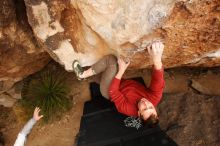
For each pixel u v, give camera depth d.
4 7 4.45
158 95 4.49
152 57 4.30
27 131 4.77
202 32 4.15
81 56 4.68
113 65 4.54
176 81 6.06
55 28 4.36
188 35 4.18
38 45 5.12
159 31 4.02
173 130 5.53
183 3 3.68
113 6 3.81
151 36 4.08
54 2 4.09
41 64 5.89
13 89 6.27
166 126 5.62
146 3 3.71
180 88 6.00
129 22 3.90
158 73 4.29
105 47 4.46
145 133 5.32
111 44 4.29
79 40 4.50
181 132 5.49
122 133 5.34
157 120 4.45
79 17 4.17
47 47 4.58
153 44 4.18
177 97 5.80
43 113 6.00
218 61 5.15
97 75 5.10
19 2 4.63
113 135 5.33
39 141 6.13
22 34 4.87
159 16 3.79
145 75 5.92
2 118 6.59
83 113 5.57
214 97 5.66
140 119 4.85
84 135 5.36
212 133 5.40
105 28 4.08
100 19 3.99
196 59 4.99
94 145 5.28
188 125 5.53
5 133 6.47
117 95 4.55
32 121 4.78
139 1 3.71
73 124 6.09
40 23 4.31
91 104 5.66
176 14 3.81
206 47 4.52
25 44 5.03
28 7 4.18
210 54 4.76
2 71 5.55
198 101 5.69
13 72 5.68
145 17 3.83
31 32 4.92
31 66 5.73
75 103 6.15
